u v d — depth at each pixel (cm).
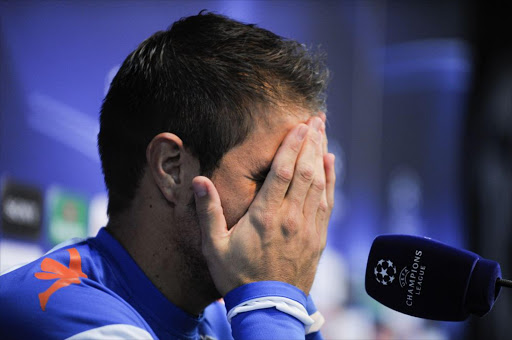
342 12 464
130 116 147
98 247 147
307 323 135
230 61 143
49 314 125
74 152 293
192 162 141
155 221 144
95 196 302
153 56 148
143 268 144
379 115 499
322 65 160
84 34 300
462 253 143
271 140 143
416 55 532
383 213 495
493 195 552
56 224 283
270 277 138
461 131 554
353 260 459
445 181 544
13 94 268
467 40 557
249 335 129
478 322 516
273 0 407
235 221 142
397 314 467
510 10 558
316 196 146
